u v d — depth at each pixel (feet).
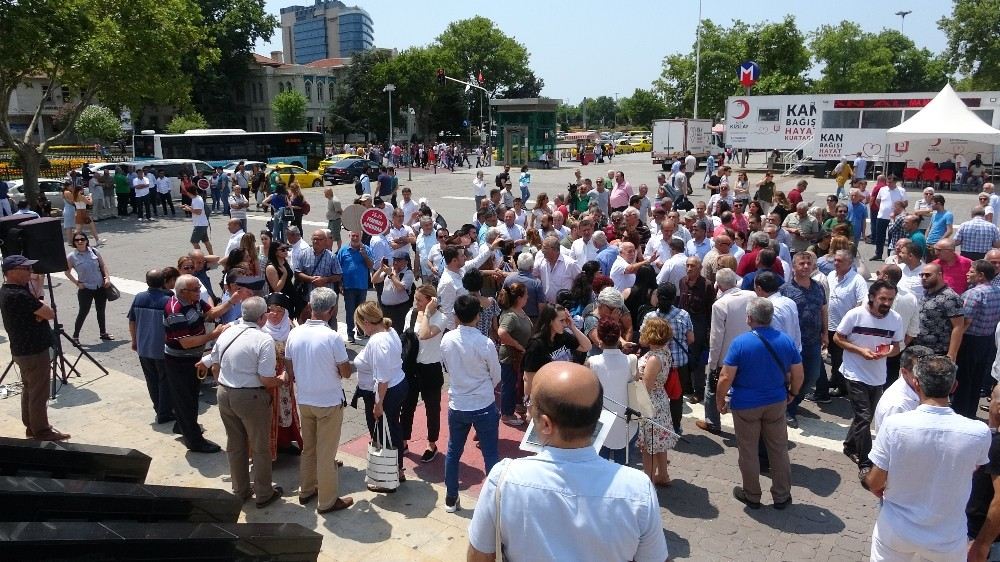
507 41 336.08
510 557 7.45
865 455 20.33
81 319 32.81
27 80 80.74
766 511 18.72
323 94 272.72
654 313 20.15
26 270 21.79
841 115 111.55
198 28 96.68
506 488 7.47
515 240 37.99
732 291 22.33
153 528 13.28
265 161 133.18
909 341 22.45
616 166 160.35
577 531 7.20
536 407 7.59
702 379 26.66
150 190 82.58
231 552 14.02
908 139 82.84
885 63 208.23
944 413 11.85
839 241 25.70
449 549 16.93
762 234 27.58
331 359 18.03
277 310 22.59
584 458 7.47
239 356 18.02
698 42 149.18
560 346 20.07
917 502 11.96
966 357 22.74
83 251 32.37
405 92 235.40
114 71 81.15
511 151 154.71
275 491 19.30
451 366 18.21
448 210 82.17
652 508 7.37
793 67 187.93
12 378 29.32
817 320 23.91
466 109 256.93
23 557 11.46
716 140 172.55
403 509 18.79
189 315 21.29
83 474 16.65
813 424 24.45
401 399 19.66
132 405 26.25
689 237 35.47
